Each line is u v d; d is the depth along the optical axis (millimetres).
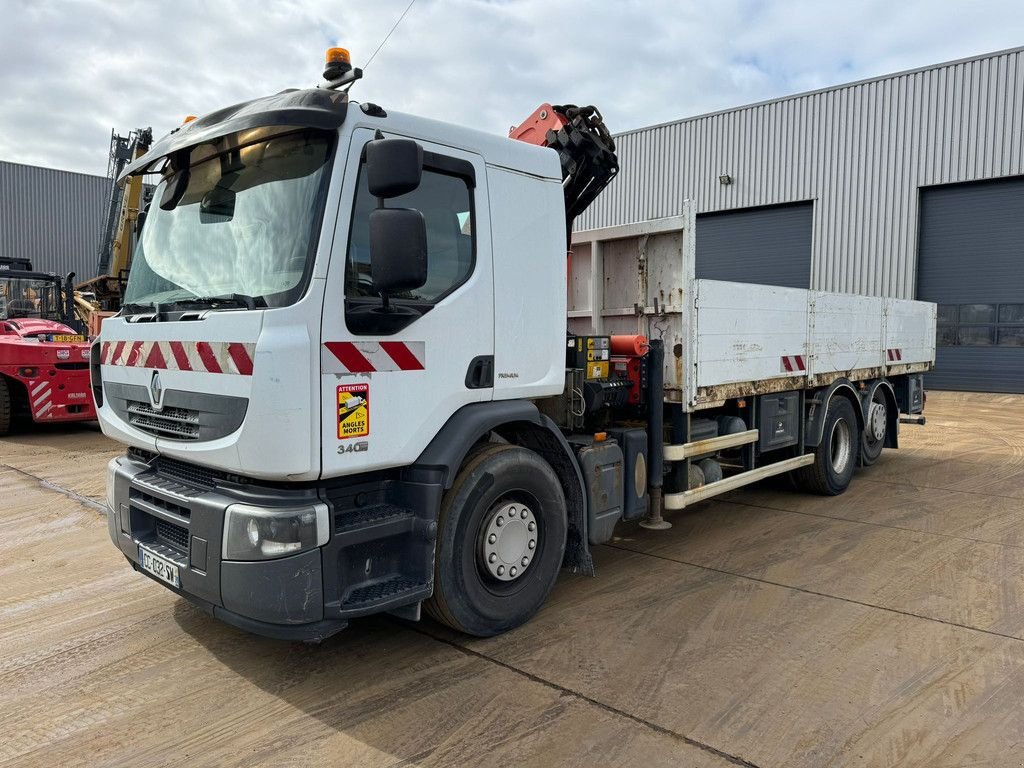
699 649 3777
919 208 18641
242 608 3029
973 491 7551
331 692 3342
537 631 4012
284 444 2943
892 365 8539
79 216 31906
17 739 2975
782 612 4270
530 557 4051
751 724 3057
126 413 3832
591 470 4430
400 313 3309
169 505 3451
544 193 4109
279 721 3098
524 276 3977
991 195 17688
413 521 3449
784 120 20594
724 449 5859
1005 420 13398
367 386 3205
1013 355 17656
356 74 3336
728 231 22188
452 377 3582
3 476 8055
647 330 5391
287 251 3092
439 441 3531
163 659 3686
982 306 17984
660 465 5125
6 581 4812
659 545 5637
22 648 3816
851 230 19609
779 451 7156
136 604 4418
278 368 2926
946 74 17891
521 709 3184
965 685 3383
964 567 5066
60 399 10469
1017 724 3055
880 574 4930
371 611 3219
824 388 7062
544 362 4113
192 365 3283
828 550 5480
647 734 2982
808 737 2957
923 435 11641
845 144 19562
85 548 5512
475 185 3709
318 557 3045
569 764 2775
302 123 3062
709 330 5262
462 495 3627
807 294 6594
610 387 4945
